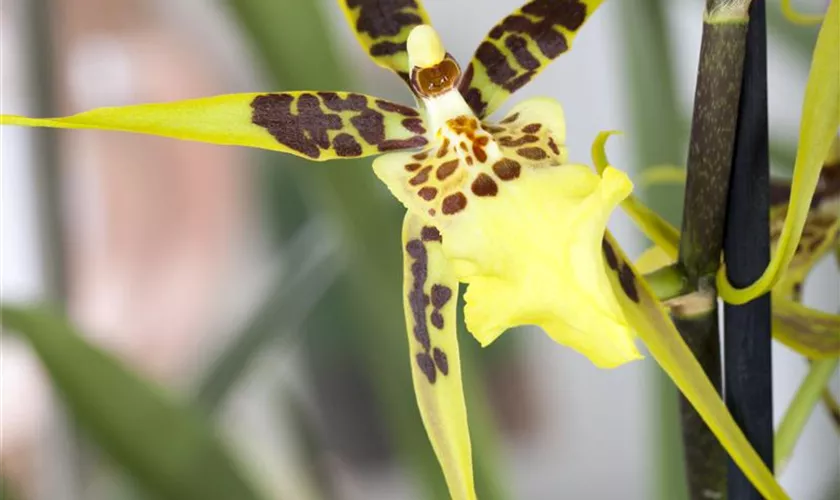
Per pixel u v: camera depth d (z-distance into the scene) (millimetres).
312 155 442
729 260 435
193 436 546
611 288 420
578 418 1506
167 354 1317
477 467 553
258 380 836
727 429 425
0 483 579
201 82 1291
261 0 532
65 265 645
